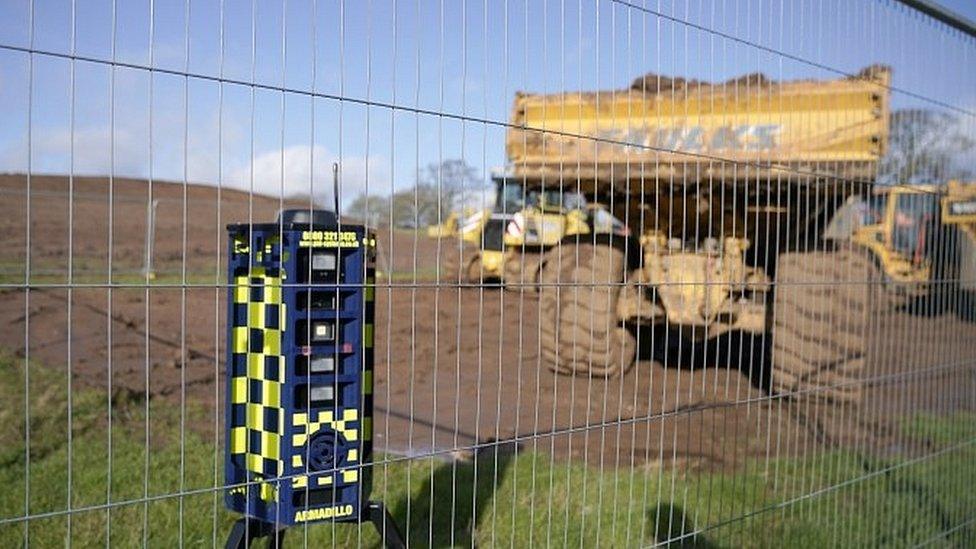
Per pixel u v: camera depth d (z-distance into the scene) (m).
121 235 16.19
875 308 5.78
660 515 4.08
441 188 2.71
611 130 5.69
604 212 7.47
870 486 4.73
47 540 3.55
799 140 5.91
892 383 5.38
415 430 5.57
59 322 9.42
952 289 4.94
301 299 2.51
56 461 4.59
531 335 9.84
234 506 2.69
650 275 6.79
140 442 4.99
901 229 5.71
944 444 5.10
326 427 2.56
